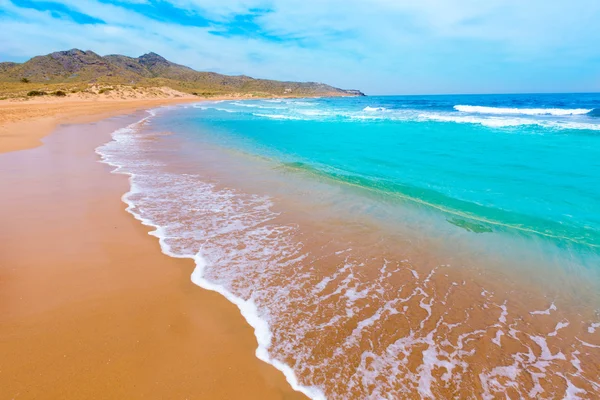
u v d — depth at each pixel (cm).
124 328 369
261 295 444
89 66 15988
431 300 448
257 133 2105
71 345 340
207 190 910
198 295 437
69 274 474
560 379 325
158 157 1330
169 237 612
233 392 294
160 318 388
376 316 409
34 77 14362
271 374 315
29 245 557
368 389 302
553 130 1766
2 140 1545
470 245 613
